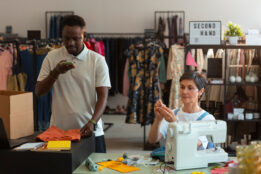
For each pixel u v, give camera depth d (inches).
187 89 93.2
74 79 99.2
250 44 183.3
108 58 309.7
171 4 328.2
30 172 79.0
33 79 209.6
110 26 335.9
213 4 323.9
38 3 342.6
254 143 66.9
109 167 83.4
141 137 240.5
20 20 346.3
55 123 102.2
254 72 191.5
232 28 183.9
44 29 344.8
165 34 322.0
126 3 332.8
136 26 333.7
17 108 91.5
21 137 93.1
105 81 99.5
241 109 188.9
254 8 320.2
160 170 82.2
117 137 240.5
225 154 86.7
